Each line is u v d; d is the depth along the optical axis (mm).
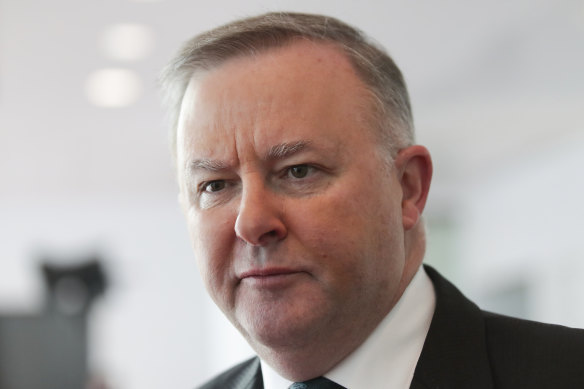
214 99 1685
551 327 1724
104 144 9047
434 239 10539
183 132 1751
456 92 8078
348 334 1685
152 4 5988
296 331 1627
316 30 1726
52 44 6699
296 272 1620
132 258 9852
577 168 8039
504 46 6738
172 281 9836
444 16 6164
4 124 8586
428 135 8875
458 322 1739
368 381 1708
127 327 9703
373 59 1787
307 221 1612
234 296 1696
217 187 1713
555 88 7770
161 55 6918
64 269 8031
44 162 9266
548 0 5762
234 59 1701
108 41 6645
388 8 5945
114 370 9531
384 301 1703
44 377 7863
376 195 1683
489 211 10070
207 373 9664
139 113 8469
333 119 1658
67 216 9844
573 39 6426
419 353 1736
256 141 1631
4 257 9703
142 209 9930
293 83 1652
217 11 6055
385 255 1688
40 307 8211
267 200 1621
